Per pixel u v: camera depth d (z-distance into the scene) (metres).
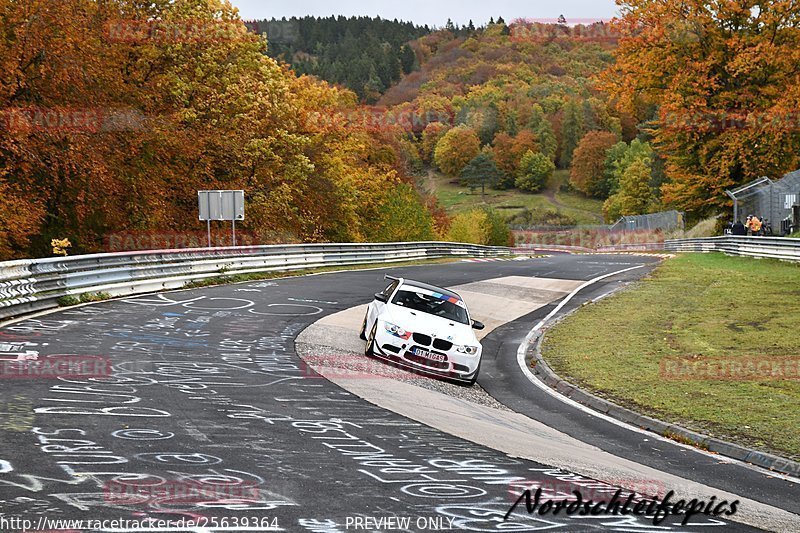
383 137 87.19
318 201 54.22
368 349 14.30
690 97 49.03
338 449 7.80
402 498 6.32
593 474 7.93
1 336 13.30
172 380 10.77
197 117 39.44
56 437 7.37
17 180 29.38
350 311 20.55
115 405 8.93
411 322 14.09
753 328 18.77
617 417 11.77
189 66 39.38
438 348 13.67
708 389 13.15
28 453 6.78
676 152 53.19
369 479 6.80
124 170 34.19
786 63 47.47
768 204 44.09
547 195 195.12
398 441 8.42
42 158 29.39
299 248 33.00
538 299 26.73
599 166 186.75
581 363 15.68
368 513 5.86
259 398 10.09
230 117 41.62
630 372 14.67
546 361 16.11
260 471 6.76
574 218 163.88
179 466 6.71
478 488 6.84
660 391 13.08
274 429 8.43
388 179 75.75
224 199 29.23
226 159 42.78
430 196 103.00
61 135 28.66
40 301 17.14
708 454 9.74
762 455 9.45
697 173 52.22
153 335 14.74
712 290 25.97
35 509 5.41
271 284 26.22
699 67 48.88
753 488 8.22
